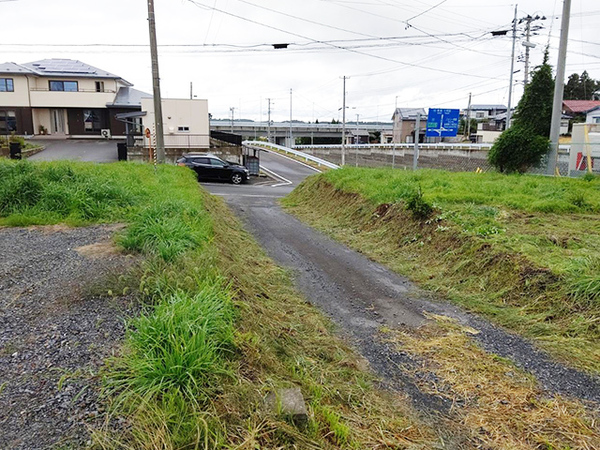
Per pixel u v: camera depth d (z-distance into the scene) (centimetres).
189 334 274
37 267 452
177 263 421
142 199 826
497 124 5484
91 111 3281
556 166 1320
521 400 327
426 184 1026
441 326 459
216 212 963
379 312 498
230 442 213
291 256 726
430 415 309
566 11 1286
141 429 211
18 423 216
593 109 3394
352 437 257
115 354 278
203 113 2731
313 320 459
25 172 849
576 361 379
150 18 1628
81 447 201
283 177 2344
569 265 489
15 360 274
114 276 409
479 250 592
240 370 277
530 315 461
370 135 7662
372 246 780
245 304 379
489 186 994
